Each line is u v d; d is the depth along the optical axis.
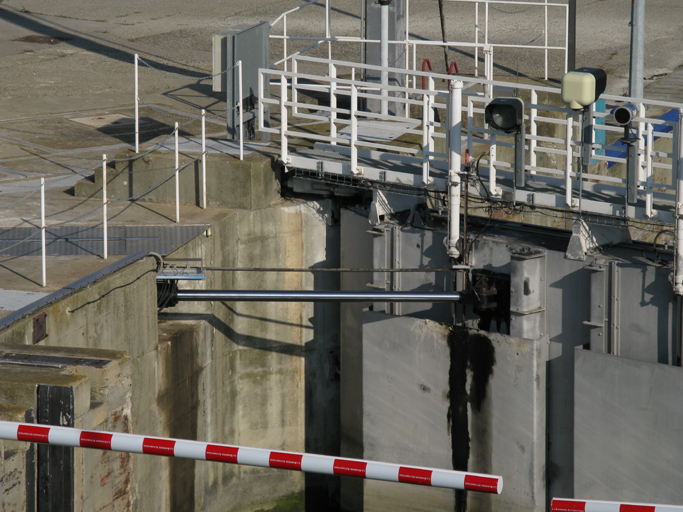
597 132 41.06
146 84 44.88
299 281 31.56
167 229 27.38
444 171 29.28
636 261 25.38
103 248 25.27
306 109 39.06
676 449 24.81
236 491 31.53
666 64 52.34
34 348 19.14
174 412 26.48
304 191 31.25
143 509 24.39
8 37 52.91
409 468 12.72
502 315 27.48
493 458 27.81
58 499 17.33
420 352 28.66
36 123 38.34
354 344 31.88
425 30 56.31
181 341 26.69
